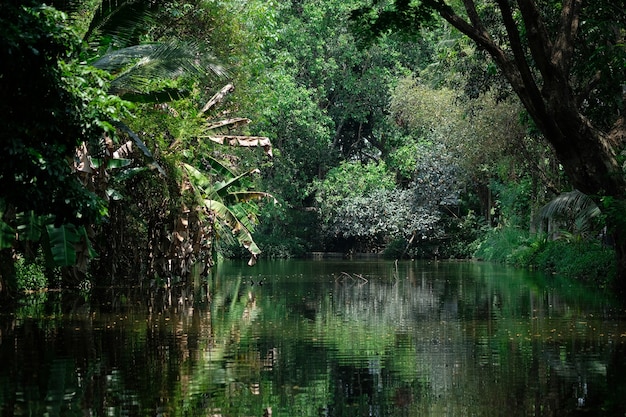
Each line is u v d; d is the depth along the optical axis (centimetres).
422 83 4922
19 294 2303
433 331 1544
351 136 6100
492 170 4272
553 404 930
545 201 3997
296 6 5769
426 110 4431
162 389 1011
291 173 5600
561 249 3528
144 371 1128
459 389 1015
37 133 1147
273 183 5409
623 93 2292
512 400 952
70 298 2217
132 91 1959
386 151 5922
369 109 5766
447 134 4219
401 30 2006
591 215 2552
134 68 1962
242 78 3130
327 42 5659
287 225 5616
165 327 1598
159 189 2608
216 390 1008
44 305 2014
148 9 1970
